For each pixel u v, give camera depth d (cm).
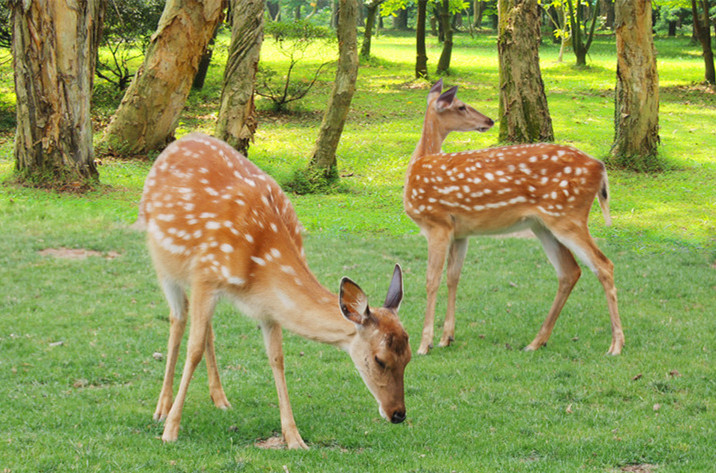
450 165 877
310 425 643
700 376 767
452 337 891
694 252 1260
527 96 2048
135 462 542
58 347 802
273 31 2716
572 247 850
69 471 522
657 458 584
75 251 1161
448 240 878
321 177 1709
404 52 4753
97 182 1568
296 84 2848
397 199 1628
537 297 1059
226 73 1758
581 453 592
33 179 1518
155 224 611
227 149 641
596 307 1010
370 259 1212
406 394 730
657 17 6288
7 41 2369
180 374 758
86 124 1548
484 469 553
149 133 1916
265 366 789
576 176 843
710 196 1627
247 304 586
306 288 571
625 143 1906
